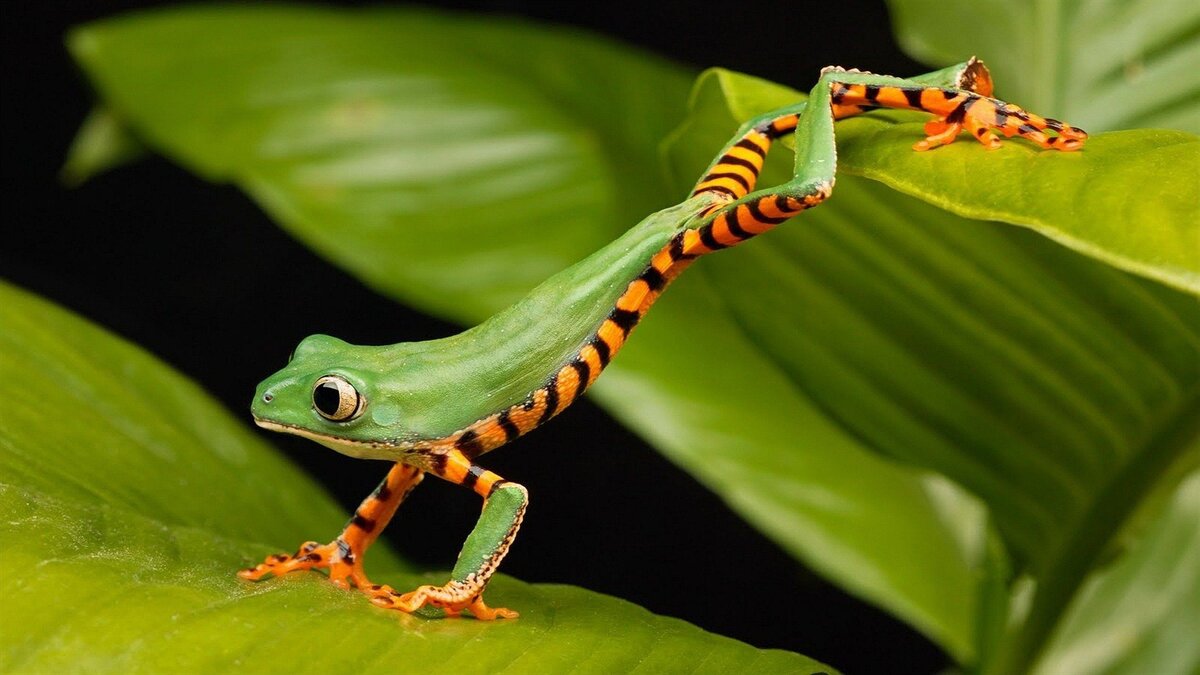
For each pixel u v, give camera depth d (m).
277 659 0.34
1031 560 0.41
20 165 0.90
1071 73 0.44
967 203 0.35
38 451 0.39
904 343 0.40
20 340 0.41
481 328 0.38
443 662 0.35
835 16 0.85
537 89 0.51
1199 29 0.44
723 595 0.81
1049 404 0.39
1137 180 0.35
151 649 0.34
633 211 0.48
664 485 0.81
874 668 0.78
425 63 0.52
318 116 0.50
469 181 0.49
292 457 0.84
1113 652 0.44
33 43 0.90
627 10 0.90
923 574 0.44
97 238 0.91
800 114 0.38
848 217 0.38
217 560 0.38
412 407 0.37
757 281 0.40
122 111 0.50
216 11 0.55
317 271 0.90
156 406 0.42
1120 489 0.40
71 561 0.35
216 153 0.49
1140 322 0.37
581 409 0.81
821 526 0.44
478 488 0.37
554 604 0.37
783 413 0.46
